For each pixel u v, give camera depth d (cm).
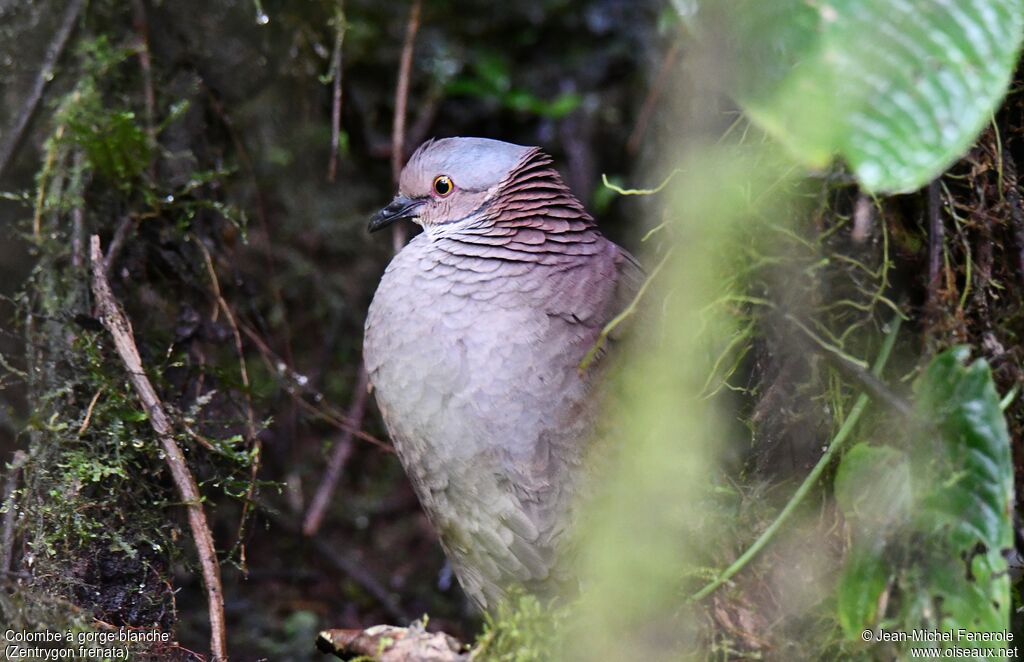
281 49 759
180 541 605
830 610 474
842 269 493
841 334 498
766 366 515
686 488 497
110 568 556
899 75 376
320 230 871
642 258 768
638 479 499
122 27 717
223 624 545
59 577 530
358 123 840
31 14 702
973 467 412
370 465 946
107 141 639
